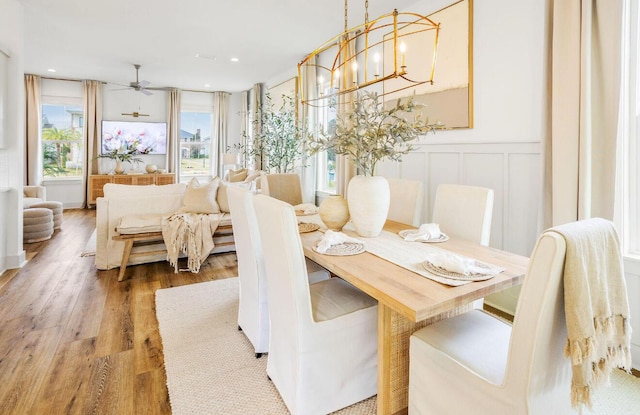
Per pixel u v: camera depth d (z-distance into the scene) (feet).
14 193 12.47
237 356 7.24
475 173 10.30
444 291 4.44
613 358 3.88
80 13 13.32
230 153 29.81
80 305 9.62
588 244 3.71
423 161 12.01
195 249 12.34
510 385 3.79
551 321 3.65
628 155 7.14
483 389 4.03
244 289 7.76
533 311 3.59
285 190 12.59
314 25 14.33
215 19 13.83
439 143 11.38
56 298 10.06
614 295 3.98
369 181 6.97
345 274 5.19
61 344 7.61
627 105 7.07
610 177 6.98
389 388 5.30
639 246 7.11
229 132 30.27
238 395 6.09
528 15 8.85
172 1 12.28
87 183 25.98
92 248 15.43
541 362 3.71
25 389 6.13
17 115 12.37
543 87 8.01
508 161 9.43
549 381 3.89
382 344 5.20
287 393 5.66
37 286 10.94
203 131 30.19
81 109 26.18
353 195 7.04
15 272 12.17
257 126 25.16
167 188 14.11
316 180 19.15
